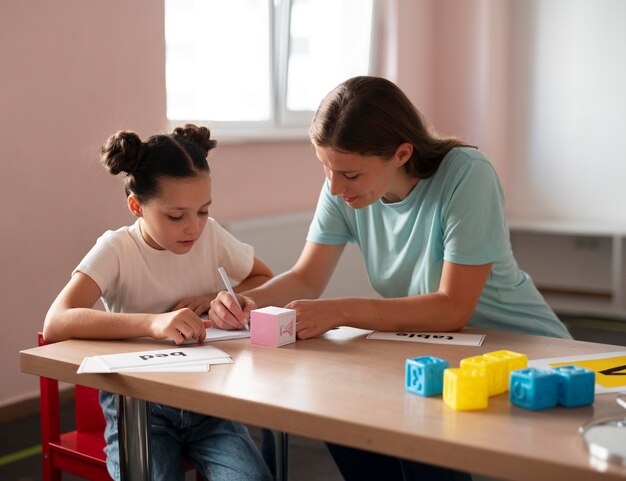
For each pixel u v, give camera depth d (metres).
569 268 5.20
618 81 4.87
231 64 3.95
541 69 5.10
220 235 1.88
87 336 1.49
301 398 1.14
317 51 4.48
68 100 3.05
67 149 3.06
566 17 4.99
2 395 2.98
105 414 1.64
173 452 1.58
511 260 1.74
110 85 3.18
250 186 3.99
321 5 4.47
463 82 5.15
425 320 1.54
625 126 4.88
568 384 1.10
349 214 1.81
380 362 1.33
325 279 1.86
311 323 1.49
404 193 1.71
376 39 4.89
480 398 1.09
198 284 1.81
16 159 2.92
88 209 3.15
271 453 1.78
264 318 1.44
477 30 5.07
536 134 5.16
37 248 3.01
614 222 4.95
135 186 1.63
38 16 2.93
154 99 3.33
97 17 3.11
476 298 1.58
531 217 5.21
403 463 1.56
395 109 1.54
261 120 4.13
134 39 3.24
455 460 0.98
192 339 1.47
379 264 1.80
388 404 1.11
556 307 4.90
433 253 1.68
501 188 1.65
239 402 1.14
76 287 1.62
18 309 2.99
